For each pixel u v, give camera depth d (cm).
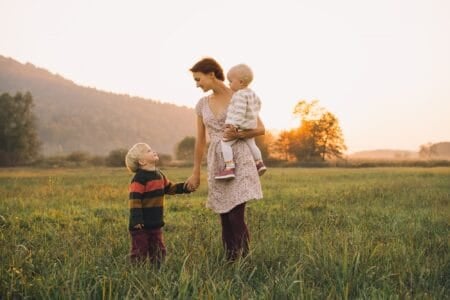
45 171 6066
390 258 544
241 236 554
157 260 527
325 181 2788
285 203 1355
